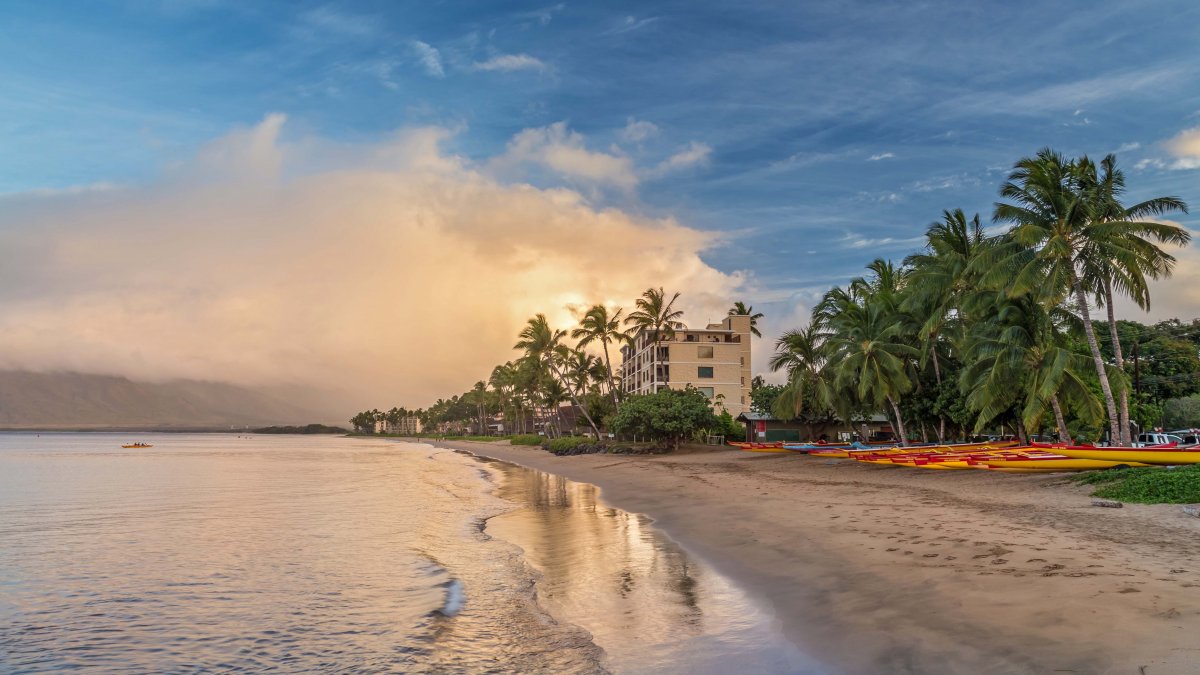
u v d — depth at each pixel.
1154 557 11.73
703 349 95.88
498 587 13.95
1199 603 8.80
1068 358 28.78
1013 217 29.88
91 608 13.37
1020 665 7.49
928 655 8.19
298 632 11.46
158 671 10.09
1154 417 47.59
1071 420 39.56
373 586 14.59
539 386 106.25
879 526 17.16
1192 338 64.81
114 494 36.91
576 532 20.94
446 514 26.86
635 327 75.31
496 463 70.75
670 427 60.09
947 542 14.30
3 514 27.91
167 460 81.00
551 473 51.72
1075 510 17.89
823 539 15.95
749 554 15.46
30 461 77.12
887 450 39.44
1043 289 27.86
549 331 83.94
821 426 64.69
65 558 18.33
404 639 10.84
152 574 16.23
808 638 9.38
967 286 36.75
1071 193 28.38
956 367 41.44
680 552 16.67
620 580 13.87
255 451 120.25
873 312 42.56
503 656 9.73
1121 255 26.86
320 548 19.34
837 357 44.75
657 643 9.73
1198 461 23.48
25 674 10.05
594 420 90.62
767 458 48.81
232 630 11.73
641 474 43.50
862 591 11.27
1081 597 9.43
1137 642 7.66
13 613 13.06
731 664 8.67
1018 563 11.80
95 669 10.21
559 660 9.34
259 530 22.94
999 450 33.06
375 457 92.69
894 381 40.47
